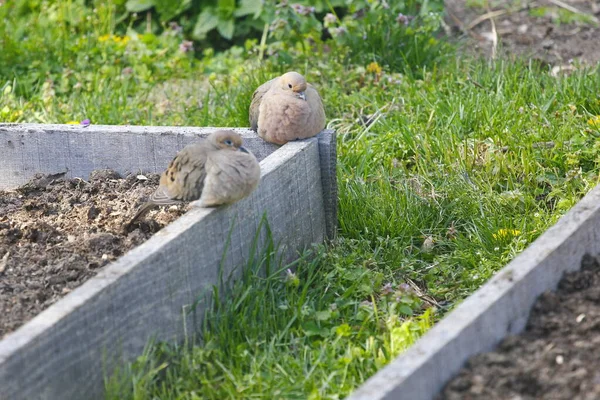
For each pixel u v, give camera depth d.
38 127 6.20
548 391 3.64
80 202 5.82
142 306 4.26
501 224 5.89
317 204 5.84
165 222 5.39
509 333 4.07
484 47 9.10
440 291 5.39
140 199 5.68
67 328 3.83
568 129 6.82
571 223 4.57
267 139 5.87
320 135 5.86
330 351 4.63
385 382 3.44
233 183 4.67
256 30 9.88
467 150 6.58
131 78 8.73
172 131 6.03
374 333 4.82
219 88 8.40
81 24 9.80
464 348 3.78
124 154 6.14
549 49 9.00
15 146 6.23
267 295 5.08
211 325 4.73
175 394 4.30
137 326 4.25
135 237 5.23
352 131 7.27
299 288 5.32
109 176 6.08
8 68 8.94
